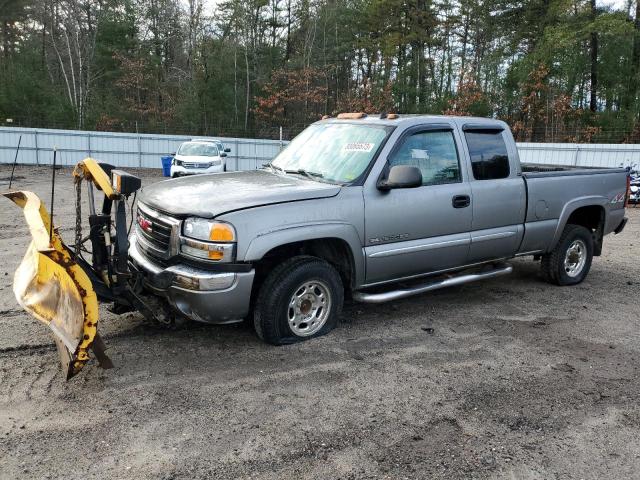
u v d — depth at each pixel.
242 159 28.64
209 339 4.86
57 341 4.07
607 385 4.32
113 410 3.68
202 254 4.25
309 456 3.27
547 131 31.98
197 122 37.94
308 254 5.06
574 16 32.66
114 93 41.12
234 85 39.44
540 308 6.15
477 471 3.19
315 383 4.14
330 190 4.74
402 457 3.29
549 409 3.92
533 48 36.19
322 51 41.75
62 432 3.41
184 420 3.59
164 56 43.72
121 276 4.15
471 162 5.71
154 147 28.42
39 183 19.58
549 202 6.43
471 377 4.36
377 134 5.26
